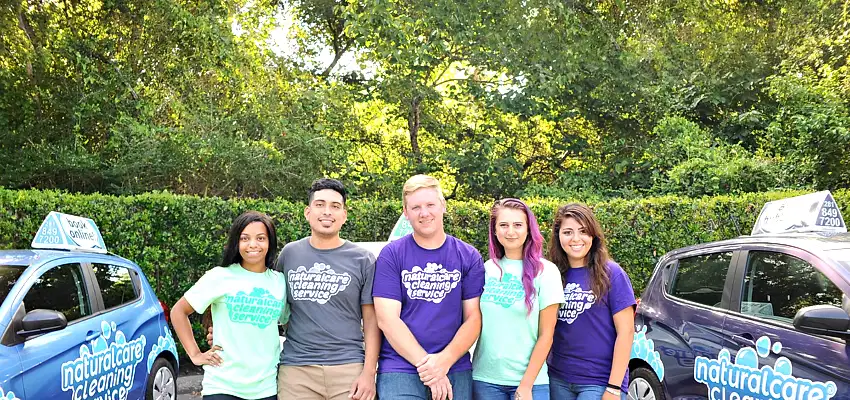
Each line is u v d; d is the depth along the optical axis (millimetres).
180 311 3500
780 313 4043
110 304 5285
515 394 3320
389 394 3260
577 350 3607
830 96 10898
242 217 3547
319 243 3572
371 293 3490
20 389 3969
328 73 15117
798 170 10891
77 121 11000
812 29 12539
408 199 3354
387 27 12000
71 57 10906
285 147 11281
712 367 4336
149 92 11297
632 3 14734
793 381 3752
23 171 10500
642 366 5102
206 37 11117
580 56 13406
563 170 15086
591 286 3600
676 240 8633
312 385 3416
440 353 3250
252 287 3482
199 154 10258
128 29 11562
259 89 11578
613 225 8680
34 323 4109
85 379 4617
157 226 7801
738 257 4531
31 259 4750
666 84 13609
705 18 14359
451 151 13625
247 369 3426
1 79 10383
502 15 13070
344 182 12109
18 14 10328
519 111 13367
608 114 14359
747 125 13406
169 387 5961
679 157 12320
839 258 3902
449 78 15422
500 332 3400
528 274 3387
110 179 10945
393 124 15195
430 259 3363
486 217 8633
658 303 5062
